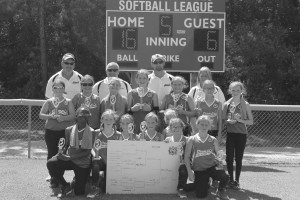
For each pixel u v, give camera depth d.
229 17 18.48
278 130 15.31
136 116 6.95
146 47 10.05
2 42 20.05
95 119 6.78
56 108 6.57
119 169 6.25
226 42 16.64
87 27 16.89
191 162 6.30
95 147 6.18
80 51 18.44
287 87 18.45
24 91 18.69
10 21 19.38
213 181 6.69
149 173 6.28
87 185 6.57
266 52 16.55
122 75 16.27
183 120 6.93
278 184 7.22
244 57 16.53
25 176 7.35
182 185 6.25
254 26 17.06
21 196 6.14
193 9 10.09
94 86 7.43
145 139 6.49
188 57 10.09
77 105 6.75
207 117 6.16
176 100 6.90
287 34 18.22
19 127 15.49
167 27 10.07
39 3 17.83
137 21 10.03
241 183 7.26
